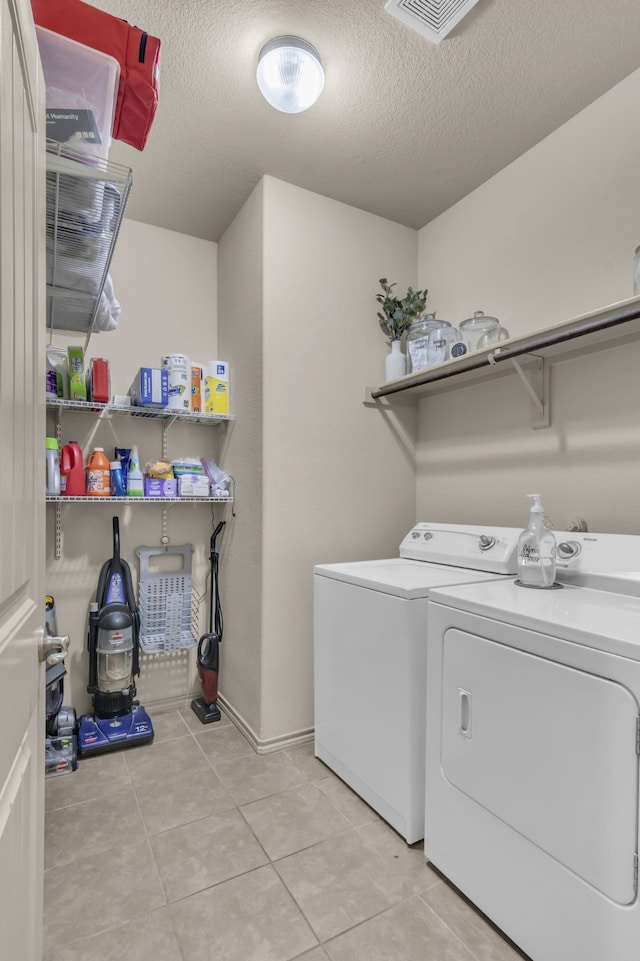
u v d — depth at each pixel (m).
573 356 1.89
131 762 2.04
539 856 1.12
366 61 1.62
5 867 0.61
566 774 1.07
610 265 1.77
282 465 2.22
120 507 2.48
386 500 2.54
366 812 1.72
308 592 2.27
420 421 2.66
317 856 1.50
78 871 1.44
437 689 1.44
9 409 0.64
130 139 1.33
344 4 1.43
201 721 2.43
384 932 1.25
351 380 2.44
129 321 2.52
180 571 2.61
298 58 1.55
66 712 2.14
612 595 1.41
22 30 0.71
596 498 1.81
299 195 2.30
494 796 1.24
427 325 2.35
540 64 1.64
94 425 2.40
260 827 1.64
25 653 0.74
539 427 2.02
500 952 1.19
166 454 2.59
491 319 2.10
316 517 2.30
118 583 2.29
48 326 1.92
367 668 1.75
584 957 1.02
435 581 1.68
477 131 1.96
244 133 1.94
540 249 2.02
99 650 2.18
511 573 1.82
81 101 1.18
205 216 2.52
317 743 2.08
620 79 1.72
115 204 1.31
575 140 1.89
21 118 0.71
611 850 0.98
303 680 2.24
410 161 2.13
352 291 2.46
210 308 2.74
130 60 1.18
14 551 0.67
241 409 2.40
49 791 1.83
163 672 2.60
